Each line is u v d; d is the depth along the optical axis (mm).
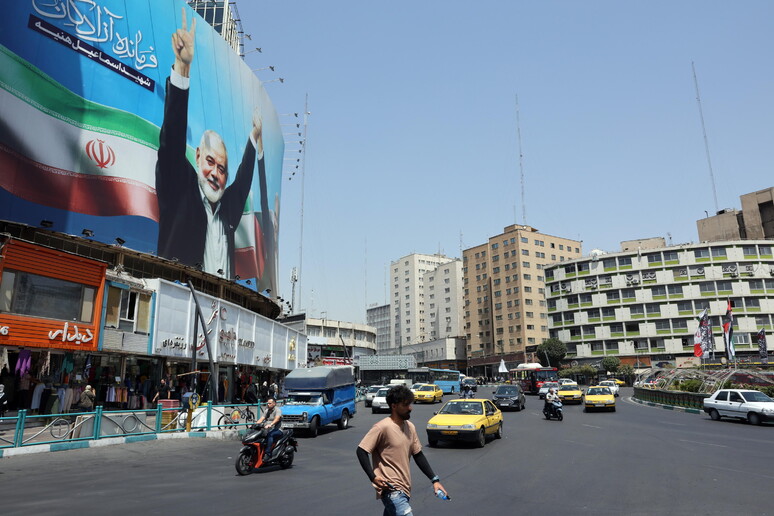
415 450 4535
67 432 14102
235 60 41969
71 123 26578
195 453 14234
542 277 105812
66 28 27062
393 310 156125
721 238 90312
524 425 23109
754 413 22859
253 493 9000
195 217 34250
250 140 43375
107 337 21078
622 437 17953
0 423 12648
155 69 32500
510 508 7961
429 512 7730
